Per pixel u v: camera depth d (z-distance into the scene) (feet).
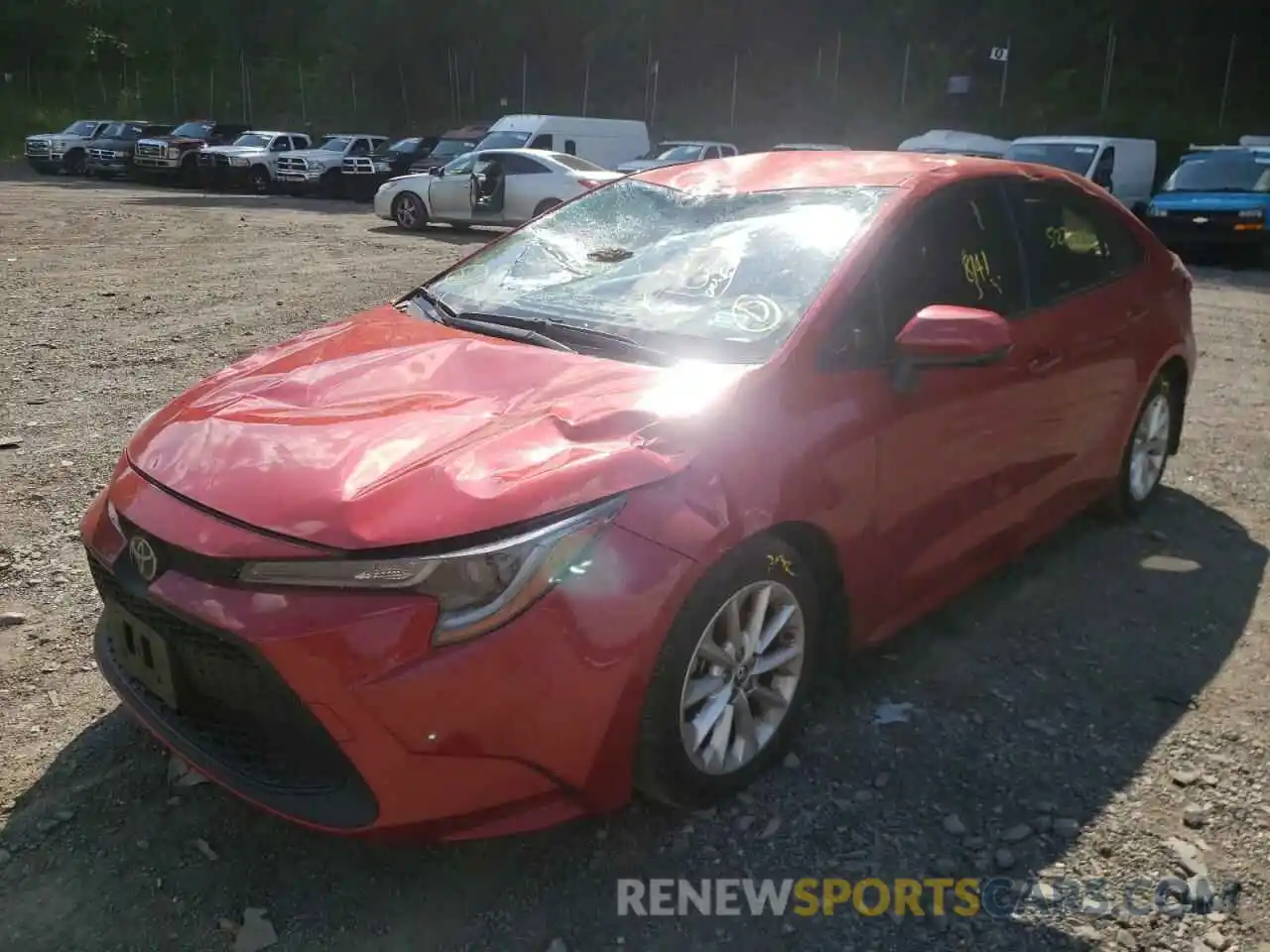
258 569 7.83
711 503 8.66
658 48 133.59
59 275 37.63
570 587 7.97
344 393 9.80
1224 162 55.77
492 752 7.87
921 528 11.11
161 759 10.07
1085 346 13.50
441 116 152.66
